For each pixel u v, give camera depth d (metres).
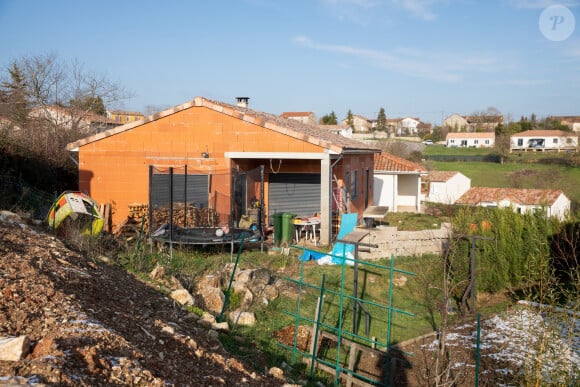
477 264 11.98
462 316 10.55
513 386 7.22
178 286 8.86
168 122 15.60
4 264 6.23
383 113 110.56
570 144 73.00
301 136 15.03
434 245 14.63
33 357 4.22
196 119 15.50
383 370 8.02
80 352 4.41
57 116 28.88
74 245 9.65
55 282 6.19
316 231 17.62
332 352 8.44
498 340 9.07
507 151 62.41
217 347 6.75
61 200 12.16
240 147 15.39
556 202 30.12
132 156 15.71
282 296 10.02
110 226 15.66
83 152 15.82
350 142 20.34
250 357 7.21
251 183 17.67
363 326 9.54
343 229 14.66
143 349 5.31
